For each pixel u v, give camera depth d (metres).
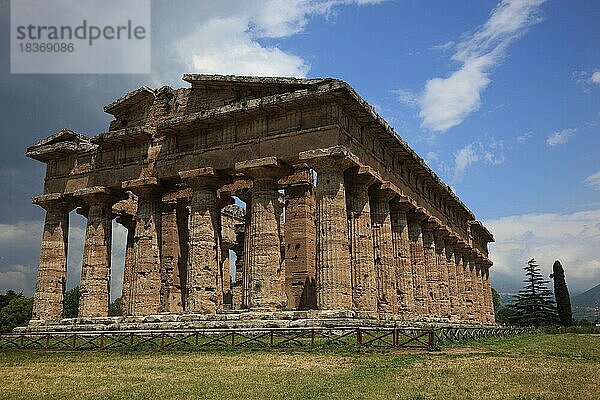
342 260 35.91
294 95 37.59
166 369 23.55
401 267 46.75
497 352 30.42
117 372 23.05
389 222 44.44
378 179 41.34
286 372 21.81
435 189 57.38
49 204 49.94
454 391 17.45
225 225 65.50
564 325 111.75
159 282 43.56
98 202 46.97
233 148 40.66
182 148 43.34
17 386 19.78
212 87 43.06
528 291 123.56
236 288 64.62
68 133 49.62
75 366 25.39
